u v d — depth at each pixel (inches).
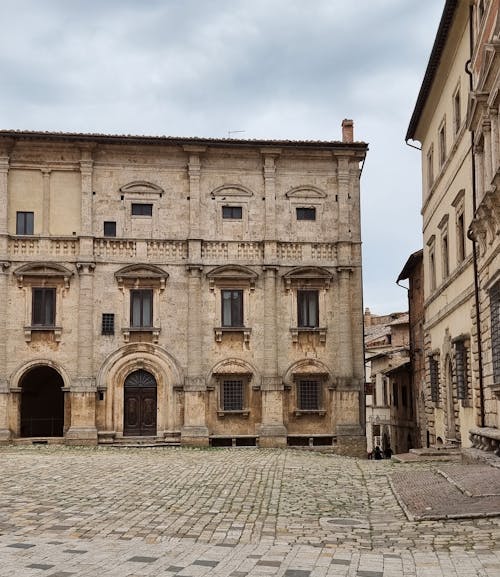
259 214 1939.0
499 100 978.7
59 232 1877.5
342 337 1897.1
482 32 1139.9
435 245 1657.2
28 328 1828.2
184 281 1895.9
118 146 1913.1
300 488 919.0
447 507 711.1
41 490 909.2
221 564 493.4
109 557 513.0
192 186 1919.3
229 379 1878.7
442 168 1521.9
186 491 894.4
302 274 1915.6
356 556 521.3
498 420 1075.3
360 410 1878.7
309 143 1939.0
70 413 1822.1
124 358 1859.0
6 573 457.7
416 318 2107.5
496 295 1029.2
